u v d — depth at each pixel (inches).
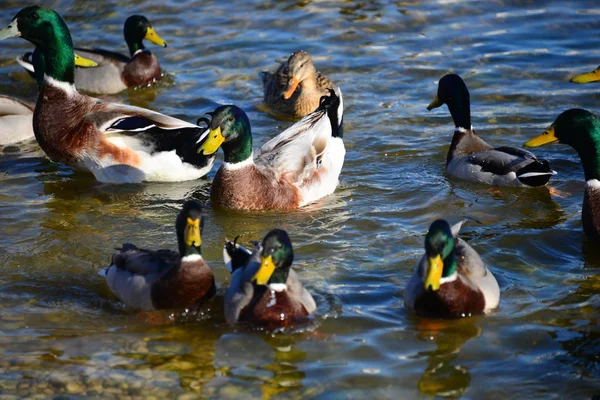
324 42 884.6
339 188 625.0
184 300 454.0
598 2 949.8
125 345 431.2
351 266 508.7
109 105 641.0
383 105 759.1
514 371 409.4
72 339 436.5
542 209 585.9
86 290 485.7
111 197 613.9
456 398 390.9
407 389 396.8
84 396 392.2
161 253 476.4
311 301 455.8
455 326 445.7
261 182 584.7
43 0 975.6
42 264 514.0
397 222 568.4
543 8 940.0
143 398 390.9
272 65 844.6
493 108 745.0
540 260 518.9
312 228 563.2
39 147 711.1
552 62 824.9
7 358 419.8
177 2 979.3
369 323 448.8
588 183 545.3
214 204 597.0
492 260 516.4
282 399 389.7
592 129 548.4
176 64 855.1
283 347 429.4
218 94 798.5
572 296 474.6
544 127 709.3
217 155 695.7
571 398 389.4
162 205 601.0
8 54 885.2
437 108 754.8
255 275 431.5
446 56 846.5
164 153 626.8
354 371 409.7
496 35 885.2
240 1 979.3
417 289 457.7
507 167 612.4
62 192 621.0
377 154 675.4
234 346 430.6
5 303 470.3
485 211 582.6
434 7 949.8
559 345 428.8
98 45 894.4
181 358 420.8
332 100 631.2
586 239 545.0
